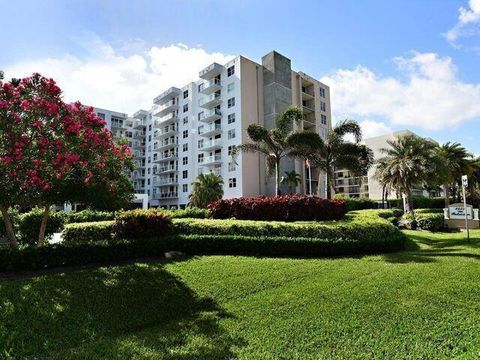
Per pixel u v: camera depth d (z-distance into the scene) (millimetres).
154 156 60406
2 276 7219
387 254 10359
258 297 6242
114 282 6840
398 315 5266
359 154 23188
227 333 4820
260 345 4418
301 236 10359
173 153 52750
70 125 7859
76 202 8164
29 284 6410
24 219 12734
